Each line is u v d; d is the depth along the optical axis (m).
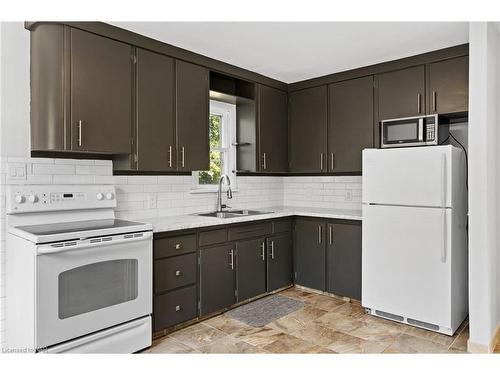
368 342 2.69
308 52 3.21
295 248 3.96
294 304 3.49
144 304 2.54
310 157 4.05
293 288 3.97
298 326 2.99
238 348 2.59
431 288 2.83
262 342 2.70
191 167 3.21
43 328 2.06
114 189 2.86
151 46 2.90
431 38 2.89
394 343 2.67
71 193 2.61
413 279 2.92
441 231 2.76
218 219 3.20
